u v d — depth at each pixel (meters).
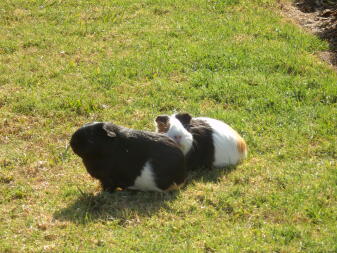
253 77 13.01
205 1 17.64
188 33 15.47
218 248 7.36
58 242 7.54
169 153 8.65
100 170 8.61
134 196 8.70
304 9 17.69
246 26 15.93
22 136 10.73
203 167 9.61
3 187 9.02
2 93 12.31
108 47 14.69
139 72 13.30
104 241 7.52
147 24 16.08
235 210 8.30
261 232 7.71
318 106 11.91
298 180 9.13
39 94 12.29
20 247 7.40
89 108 11.69
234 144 9.76
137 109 11.72
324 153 10.15
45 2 17.55
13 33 15.57
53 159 9.89
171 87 12.55
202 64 13.62
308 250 7.33
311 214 8.20
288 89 12.54
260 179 9.23
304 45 14.90
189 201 8.52
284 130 10.92
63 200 8.67
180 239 7.59
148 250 7.29
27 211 8.32
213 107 11.85
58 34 15.53
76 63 13.84
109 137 8.45
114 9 17.09
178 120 9.59
